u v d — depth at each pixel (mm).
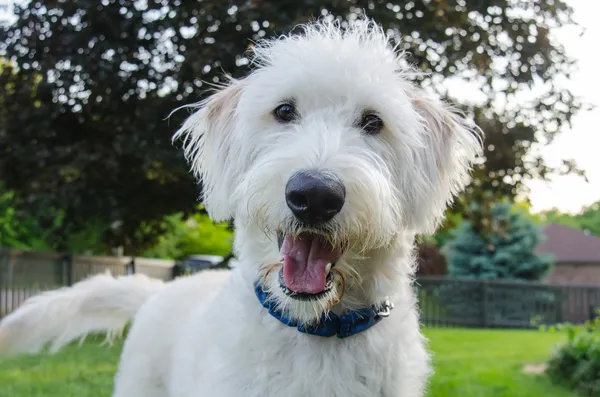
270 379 634
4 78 2877
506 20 2676
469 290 5047
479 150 802
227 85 902
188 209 2910
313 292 605
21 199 2828
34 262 3285
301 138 629
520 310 5035
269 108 681
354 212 589
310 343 635
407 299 697
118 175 2555
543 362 2227
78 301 992
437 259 7258
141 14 2568
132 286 1004
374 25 1005
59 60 2684
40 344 1006
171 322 849
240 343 645
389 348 660
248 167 696
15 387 1471
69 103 2730
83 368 1771
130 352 890
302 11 2180
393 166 688
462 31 2656
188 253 7242
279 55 706
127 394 868
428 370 755
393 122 680
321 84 664
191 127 816
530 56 2674
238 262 694
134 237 3307
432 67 2568
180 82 2562
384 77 691
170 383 821
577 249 9930
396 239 664
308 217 585
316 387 630
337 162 592
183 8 2543
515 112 2816
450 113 781
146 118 2439
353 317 639
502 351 2674
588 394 1712
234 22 2342
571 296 5062
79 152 2494
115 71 2537
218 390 650
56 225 3072
